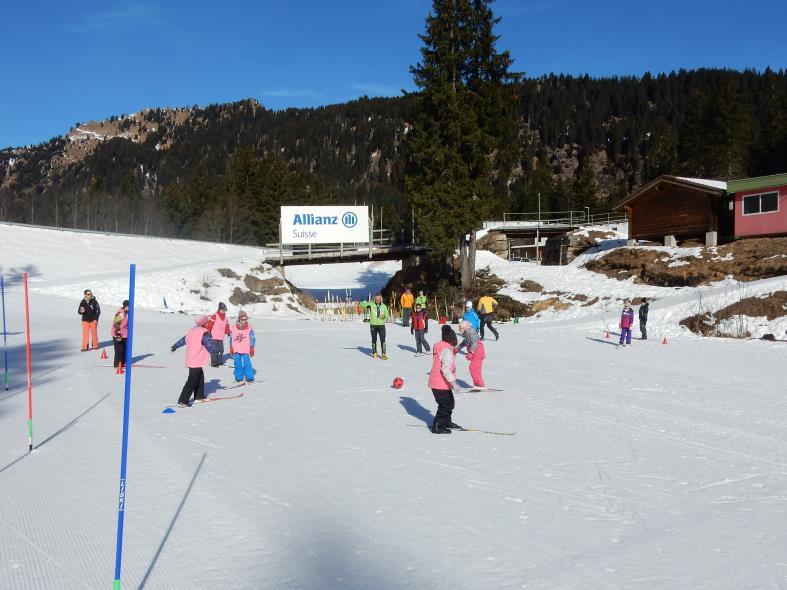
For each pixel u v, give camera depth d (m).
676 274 37.16
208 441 9.62
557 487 7.47
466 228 42.84
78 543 5.73
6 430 10.22
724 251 37.41
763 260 34.44
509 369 17.77
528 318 38.84
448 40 43.44
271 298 46.31
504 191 107.50
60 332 25.70
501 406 12.52
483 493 7.21
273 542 5.77
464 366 18.52
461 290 45.12
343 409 12.19
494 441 9.71
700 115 97.12
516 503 6.88
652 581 5.00
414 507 6.73
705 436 10.12
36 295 35.44
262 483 7.54
